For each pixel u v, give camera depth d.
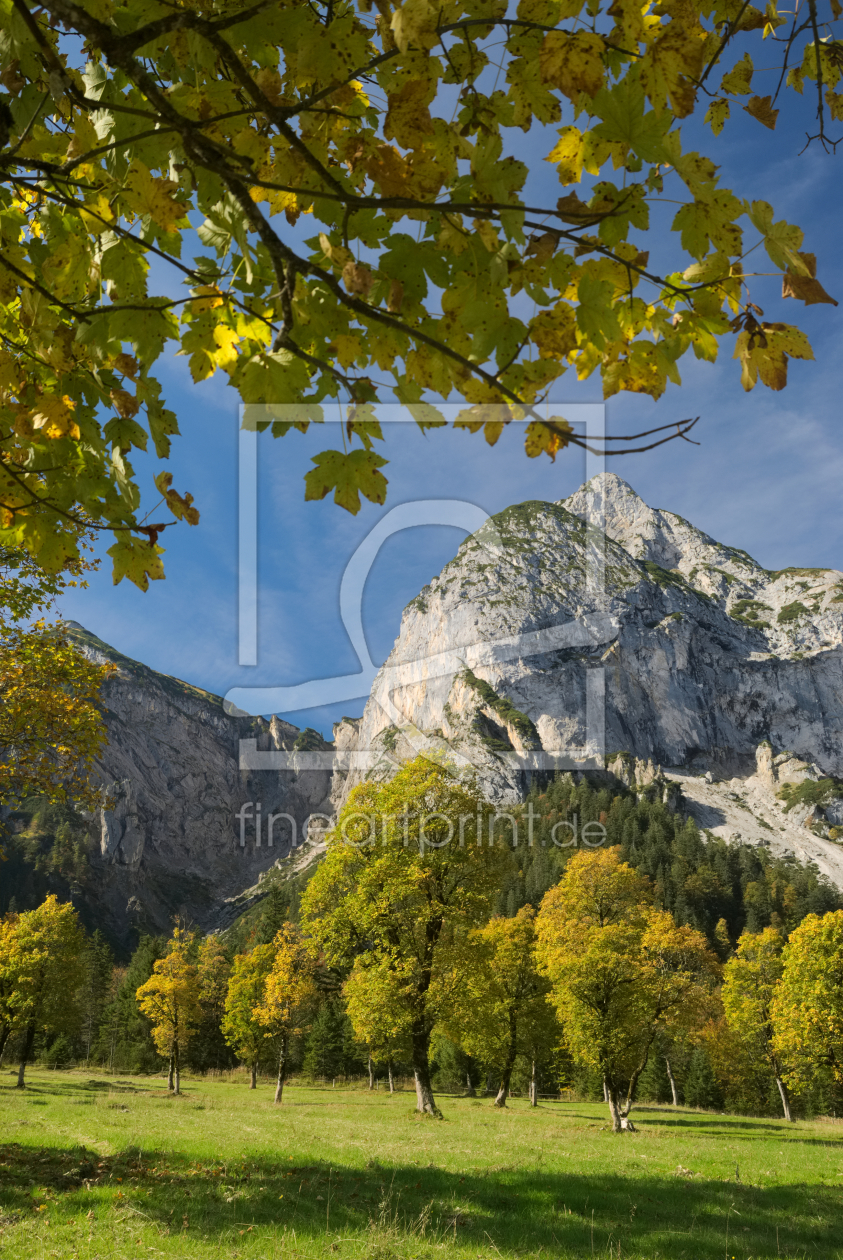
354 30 1.76
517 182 1.77
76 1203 7.86
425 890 26.09
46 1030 48.12
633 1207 9.99
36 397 2.56
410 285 2.01
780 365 1.90
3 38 1.99
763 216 1.74
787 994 36.75
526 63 1.78
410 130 1.78
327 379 2.10
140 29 1.48
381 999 24.53
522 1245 7.69
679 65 1.63
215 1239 6.75
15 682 12.73
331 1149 13.82
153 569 2.61
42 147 2.21
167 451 2.46
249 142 1.97
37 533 2.61
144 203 1.97
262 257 2.11
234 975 53.16
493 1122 27.03
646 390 2.11
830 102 2.32
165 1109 26.97
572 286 1.97
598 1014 28.73
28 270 2.36
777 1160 16.83
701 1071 62.06
